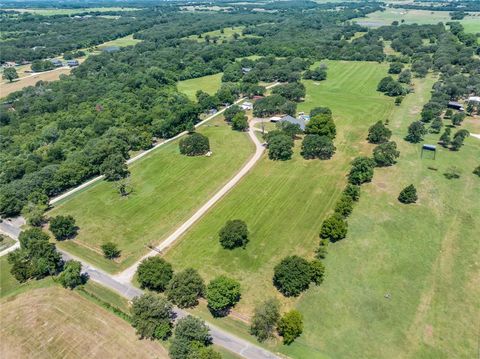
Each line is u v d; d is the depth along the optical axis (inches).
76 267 4124.0
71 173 6058.1
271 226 4864.7
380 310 3612.2
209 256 4429.1
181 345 3184.1
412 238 4510.3
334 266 4136.3
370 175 5625.0
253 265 4252.0
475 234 4549.7
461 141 6496.1
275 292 3882.9
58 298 4005.9
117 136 7180.1
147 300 3558.1
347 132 7549.2
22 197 5600.4
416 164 6136.8
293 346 3324.3
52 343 3496.6
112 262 4458.7
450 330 3393.2
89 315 3764.8
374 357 3201.3
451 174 5782.5
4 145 7450.8
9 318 3796.8
